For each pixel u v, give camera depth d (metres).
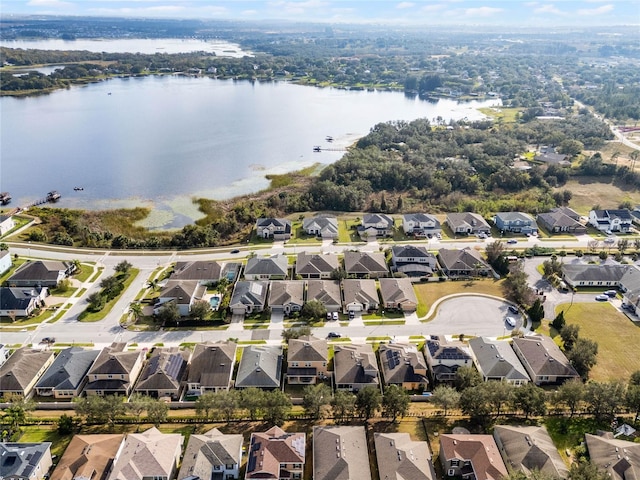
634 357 130.50
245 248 192.00
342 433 98.31
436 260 177.88
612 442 96.31
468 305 153.38
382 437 98.50
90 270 174.50
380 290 159.88
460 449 94.50
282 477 92.75
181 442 98.44
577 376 120.25
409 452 94.00
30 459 89.75
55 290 160.50
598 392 107.00
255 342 136.12
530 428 101.25
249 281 159.75
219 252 189.25
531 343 129.62
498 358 122.62
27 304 145.88
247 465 91.56
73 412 110.50
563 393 107.62
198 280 163.00
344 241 198.25
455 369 122.12
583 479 85.44
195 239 195.12
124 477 86.62
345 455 92.50
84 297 157.12
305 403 105.81
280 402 104.31
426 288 163.25
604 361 128.88
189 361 126.00
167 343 135.38
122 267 171.38
